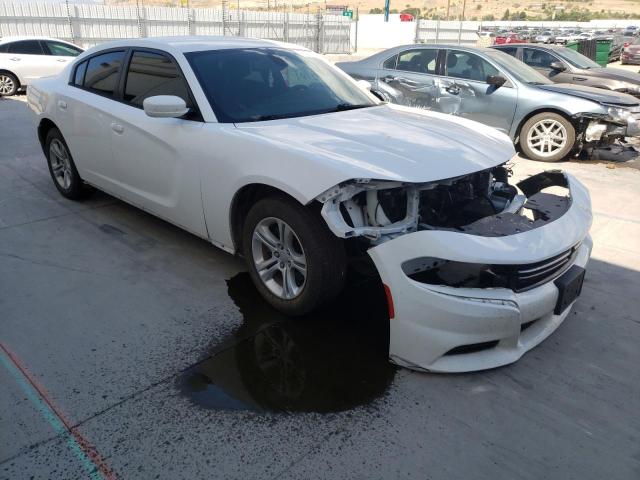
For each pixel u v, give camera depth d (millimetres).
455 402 2627
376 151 2973
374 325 3271
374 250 2695
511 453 2326
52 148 5203
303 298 3094
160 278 3789
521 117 7664
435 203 3117
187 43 4000
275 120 3541
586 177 6840
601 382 2803
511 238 2688
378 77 8688
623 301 3637
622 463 2291
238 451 2303
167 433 2393
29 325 3186
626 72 10727
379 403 2613
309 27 29156
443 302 2590
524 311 2689
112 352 2955
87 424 2432
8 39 12484
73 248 4238
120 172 4297
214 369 2838
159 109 3305
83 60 4809
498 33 37125
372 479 2180
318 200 2756
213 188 3412
